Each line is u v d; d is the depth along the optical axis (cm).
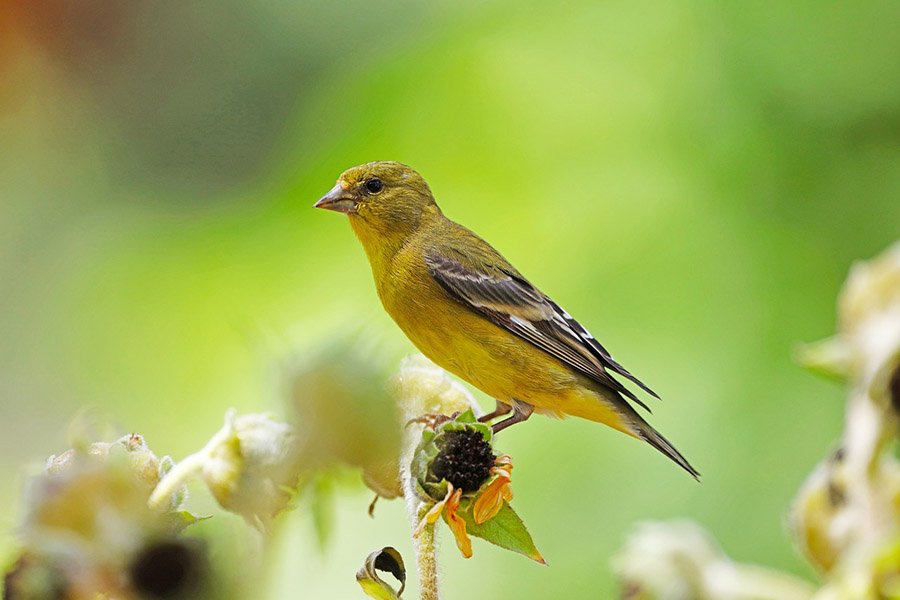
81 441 436
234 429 448
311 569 917
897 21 1016
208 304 1148
